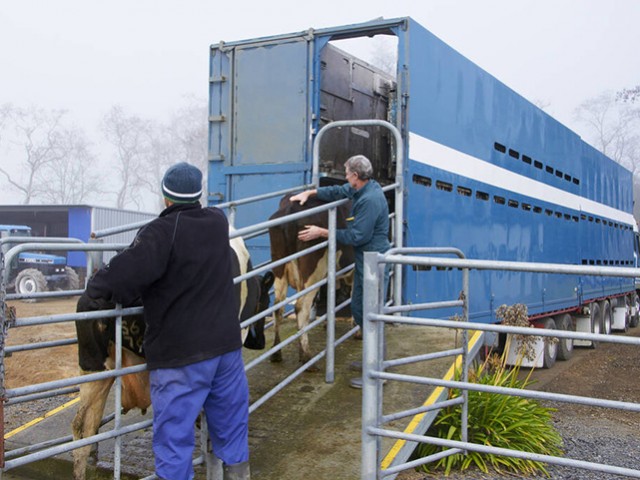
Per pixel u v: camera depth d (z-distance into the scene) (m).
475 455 5.17
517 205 11.10
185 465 3.48
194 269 3.52
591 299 15.77
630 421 8.23
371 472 3.97
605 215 17.56
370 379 3.95
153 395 3.54
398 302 7.19
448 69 8.58
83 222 24.17
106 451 4.95
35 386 3.33
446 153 8.48
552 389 10.21
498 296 10.20
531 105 11.86
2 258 3.21
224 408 3.72
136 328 3.98
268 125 8.29
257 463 4.43
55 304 19.86
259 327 5.46
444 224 8.43
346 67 9.05
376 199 5.54
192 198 3.65
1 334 3.19
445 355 4.84
